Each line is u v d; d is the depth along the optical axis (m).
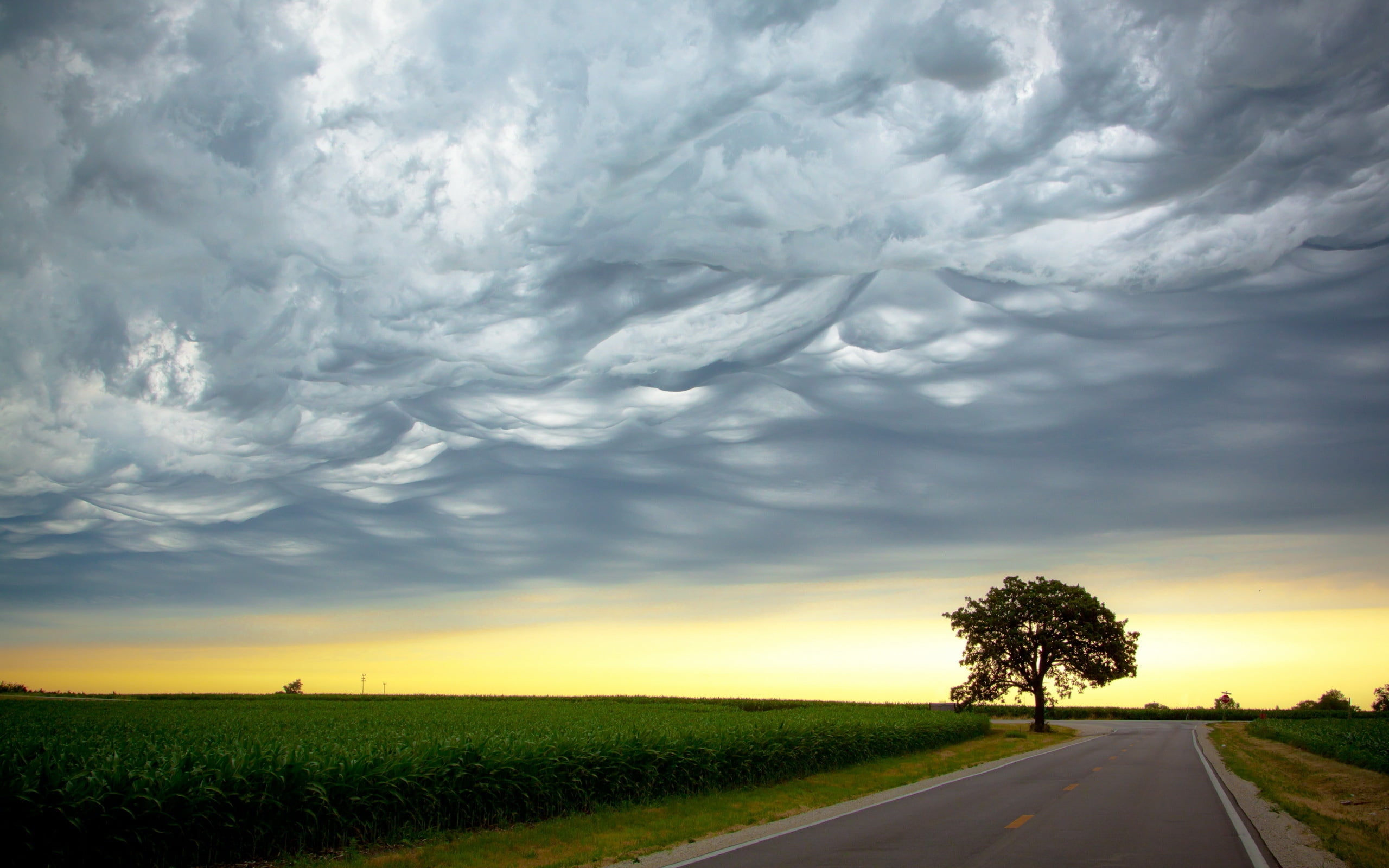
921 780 27.09
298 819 14.19
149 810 12.50
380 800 15.19
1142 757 37.09
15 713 51.00
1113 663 69.12
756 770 25.80
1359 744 37.06
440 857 13.91
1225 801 20.25
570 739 20.33
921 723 41.97
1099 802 19.98
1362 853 12.88
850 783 26.33
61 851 11.97
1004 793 22.19
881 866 11.73
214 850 13.38
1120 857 12.42
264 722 38.78
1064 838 14.30
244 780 13.63
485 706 69.94
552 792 18.25
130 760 14.58
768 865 12.00
